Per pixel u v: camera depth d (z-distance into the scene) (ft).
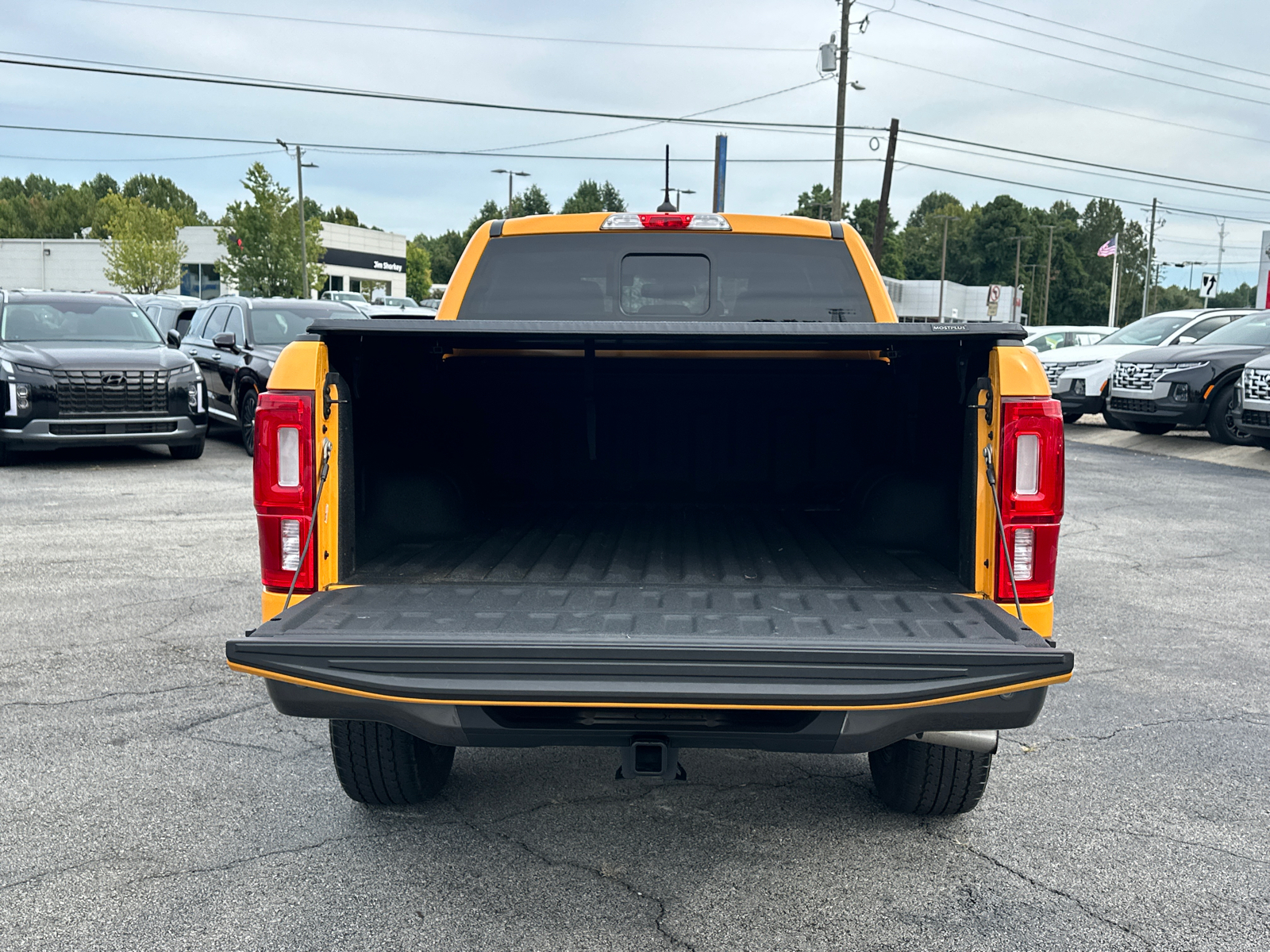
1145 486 41.04
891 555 12.77
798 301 16.34
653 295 16.39
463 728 9.41
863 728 9.20
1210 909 10.21
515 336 9.92
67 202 431.02
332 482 10.56
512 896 10.32
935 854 11.30
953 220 483.92
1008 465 10.07
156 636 19.20
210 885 10.50
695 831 11.81
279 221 201.98
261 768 13.44
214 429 55.47
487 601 10.44
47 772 13.24
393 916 9.95
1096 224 513.86
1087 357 62.08
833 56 113.19
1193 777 13.51
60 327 42.70
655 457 15.49
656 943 9.52
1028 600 10.22
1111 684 17.38
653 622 9.68
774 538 13.78
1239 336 52.54
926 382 12.37
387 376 12.27
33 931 9.64
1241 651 19.44
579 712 9.46
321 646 8.93
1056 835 11.80
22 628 19.66
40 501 33.91
